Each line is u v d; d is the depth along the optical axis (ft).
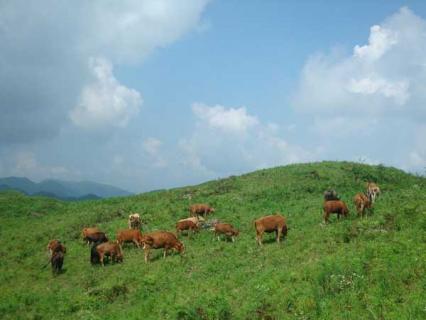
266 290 49.90
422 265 47.57
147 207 130.31
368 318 40.37
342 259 52.75
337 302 44.11
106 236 106.83
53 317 66.59
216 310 48.06
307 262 57.98
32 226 134.31
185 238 95.91
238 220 103.55
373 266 49.67
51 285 83.35
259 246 78.38
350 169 151.02
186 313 49.29
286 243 75.61
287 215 98.89
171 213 119.55
